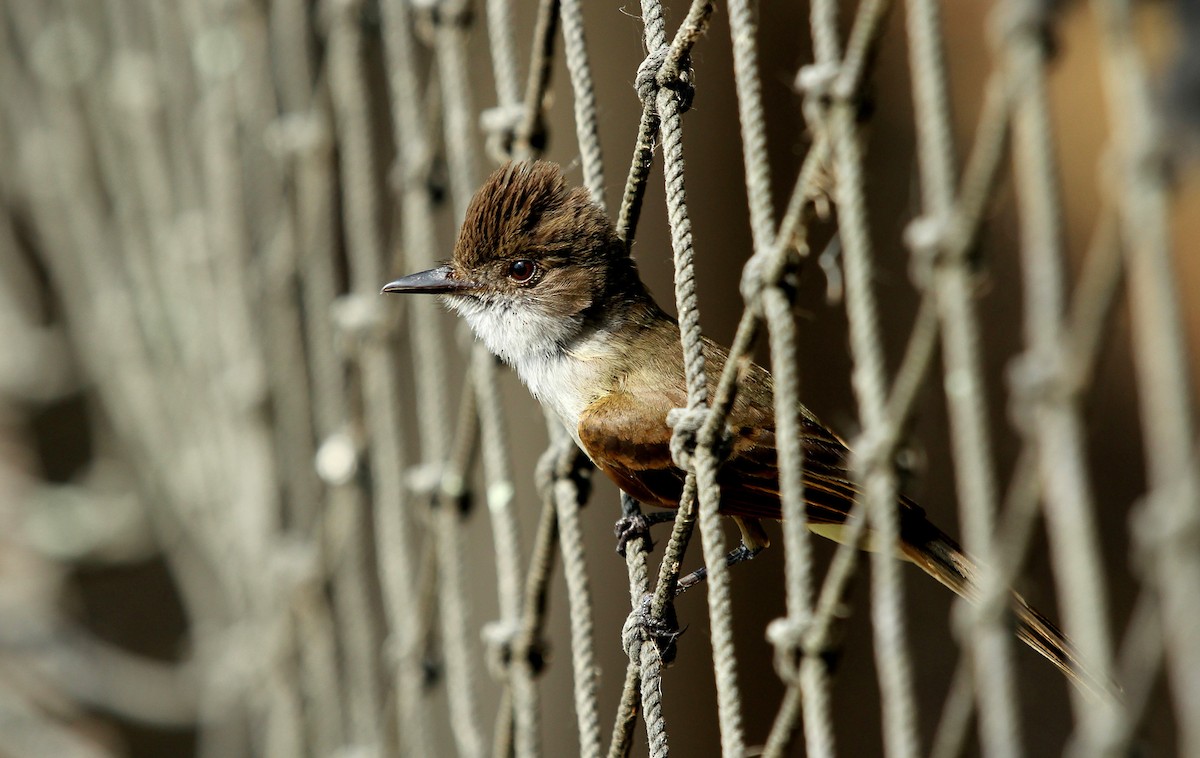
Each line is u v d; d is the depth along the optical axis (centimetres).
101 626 1530
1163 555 366
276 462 1194
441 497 870
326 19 1051
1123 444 1295
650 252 1355
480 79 1420
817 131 492
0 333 1647
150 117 1359
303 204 1127
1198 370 909
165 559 1566
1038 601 1270
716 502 551
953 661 1366
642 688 612
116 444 1609
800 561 506
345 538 1065
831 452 774
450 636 862
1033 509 415
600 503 1502
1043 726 1308
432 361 885
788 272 509
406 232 905
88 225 1498
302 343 1253
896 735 468
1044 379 400
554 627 1510
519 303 813
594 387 798
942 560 745
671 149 560
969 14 1273
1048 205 405
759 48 1348
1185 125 373
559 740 1491
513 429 1493
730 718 535
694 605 1423
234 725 1345
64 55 1498
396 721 1000
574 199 805
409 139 907
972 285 442
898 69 1353
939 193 446
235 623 1302
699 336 557
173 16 1330
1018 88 408
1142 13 420
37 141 1578
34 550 1532
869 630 1403
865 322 479
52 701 1410
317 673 1095
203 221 1281
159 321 1391
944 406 1312
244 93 1210
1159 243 368
